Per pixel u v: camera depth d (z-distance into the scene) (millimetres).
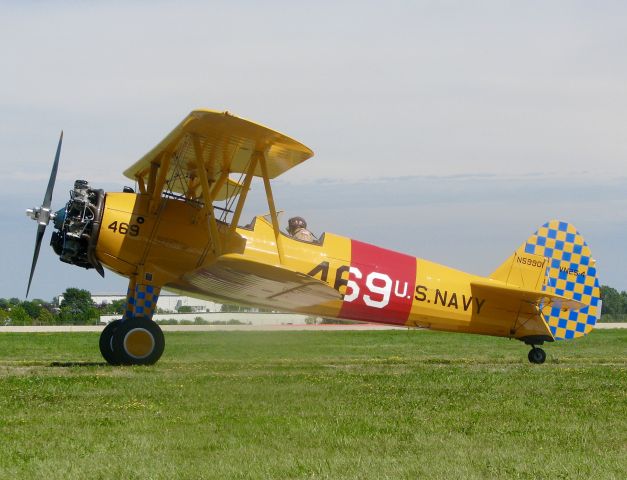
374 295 31078
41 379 21469
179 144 27094
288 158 27938
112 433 14297
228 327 73938
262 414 16312
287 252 29516
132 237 27125
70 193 27234
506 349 43719
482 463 12500
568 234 33344
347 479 11539
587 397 19234
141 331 26406
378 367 28406
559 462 12594
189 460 12523
